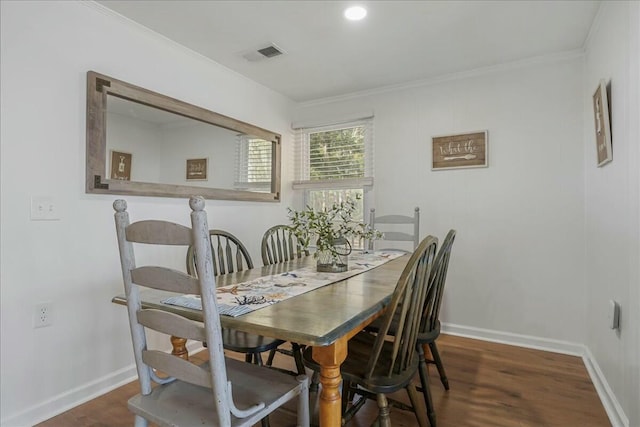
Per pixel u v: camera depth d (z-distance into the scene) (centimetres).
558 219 274
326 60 286
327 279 182
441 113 318
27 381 180
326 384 115
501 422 179
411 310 140
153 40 242
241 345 163
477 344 285
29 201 181
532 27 234
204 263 96
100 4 208
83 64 203
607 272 204
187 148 267
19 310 177
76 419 183
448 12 217
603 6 204
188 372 106
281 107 371
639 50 149
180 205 263
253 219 335
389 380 134
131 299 116
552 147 276
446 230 314
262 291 155
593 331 238
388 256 268
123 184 222
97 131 208
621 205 177
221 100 296
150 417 110
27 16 180
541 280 279
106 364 215
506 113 292
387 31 240
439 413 187
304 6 212
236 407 111
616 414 178
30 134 181
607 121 197
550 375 230
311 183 377
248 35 246
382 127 346
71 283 198
